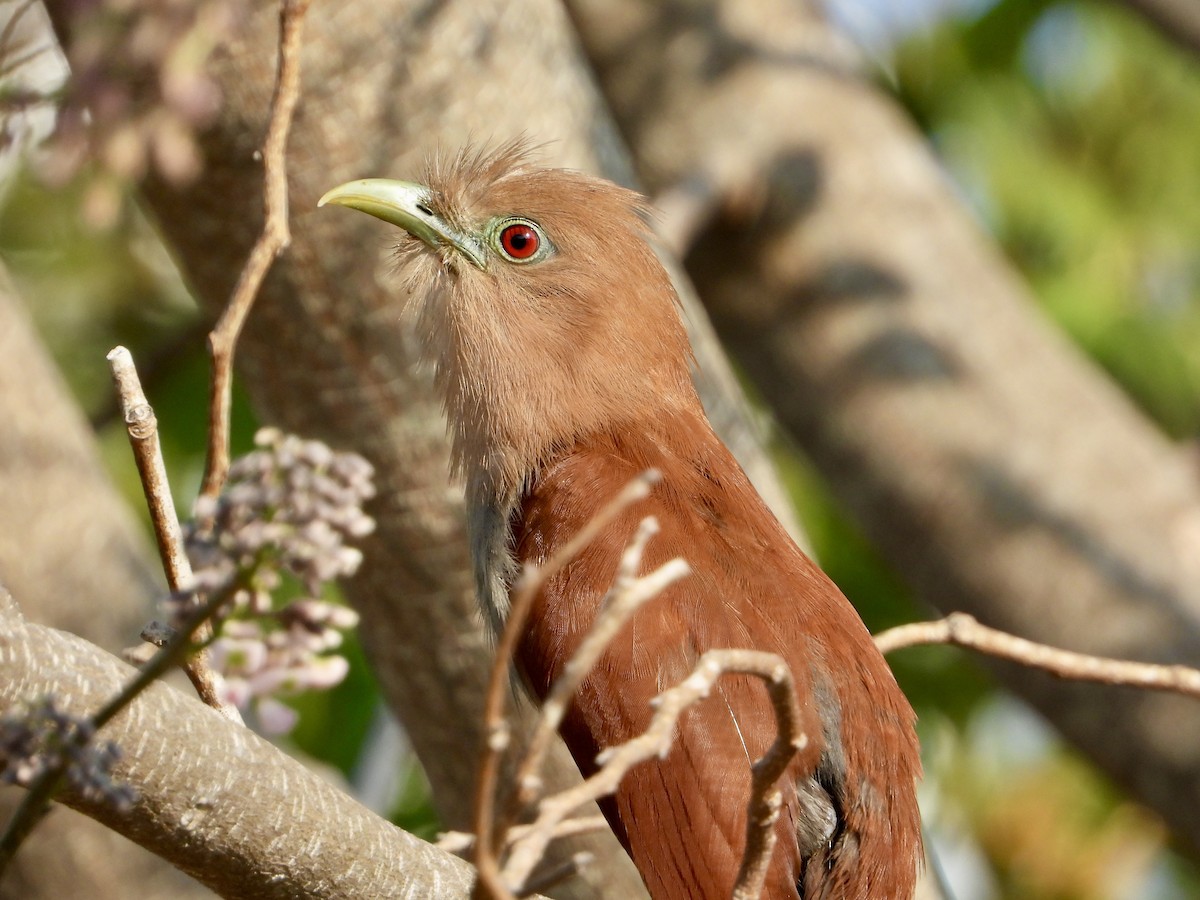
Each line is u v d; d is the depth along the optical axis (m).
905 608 15.52
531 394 9.59
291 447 5.02
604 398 9.61
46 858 9.98
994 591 13.48
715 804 7.80
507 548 9.09
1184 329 16.70
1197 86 16.52
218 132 9.38
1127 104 16.52
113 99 7.54
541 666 8.34
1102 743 13.18
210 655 6.00
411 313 9.80
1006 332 13.98
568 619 8.30
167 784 5.84
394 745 13.52
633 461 9.23
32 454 10.02
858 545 15.70
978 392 13.69
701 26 14.06
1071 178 16.56
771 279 13.88
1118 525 13.34
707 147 13.80
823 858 7.90
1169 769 12.91
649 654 8.05
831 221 13.89
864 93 14.52
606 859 9.98
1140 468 13.63
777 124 13.91
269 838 6.03
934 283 13.97
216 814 5.94
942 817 15.77
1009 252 16.58
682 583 8.23
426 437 9.90
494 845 5.02
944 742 15.68
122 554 10.32
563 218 9.80
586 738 8.07
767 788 5.54
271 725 5.34
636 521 8.60
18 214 14.48
